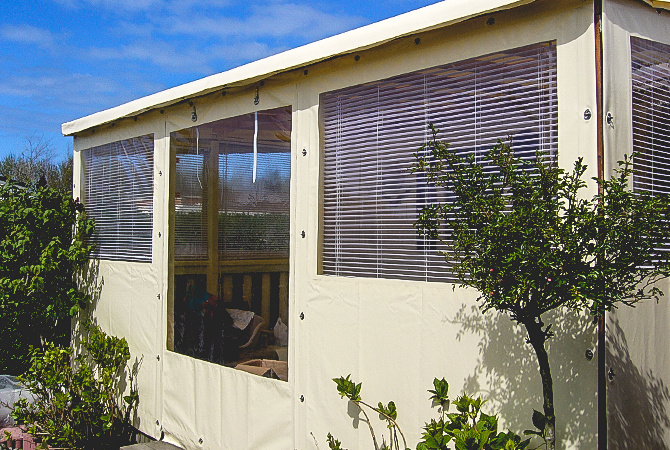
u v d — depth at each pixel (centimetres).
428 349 286
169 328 464
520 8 254
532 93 254
